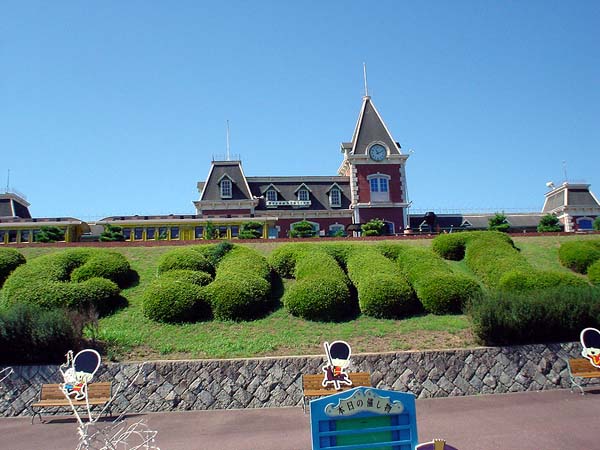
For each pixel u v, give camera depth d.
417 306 20.66
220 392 15.05
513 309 16.70
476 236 26.77
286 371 15.47
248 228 37.47
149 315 19.19
